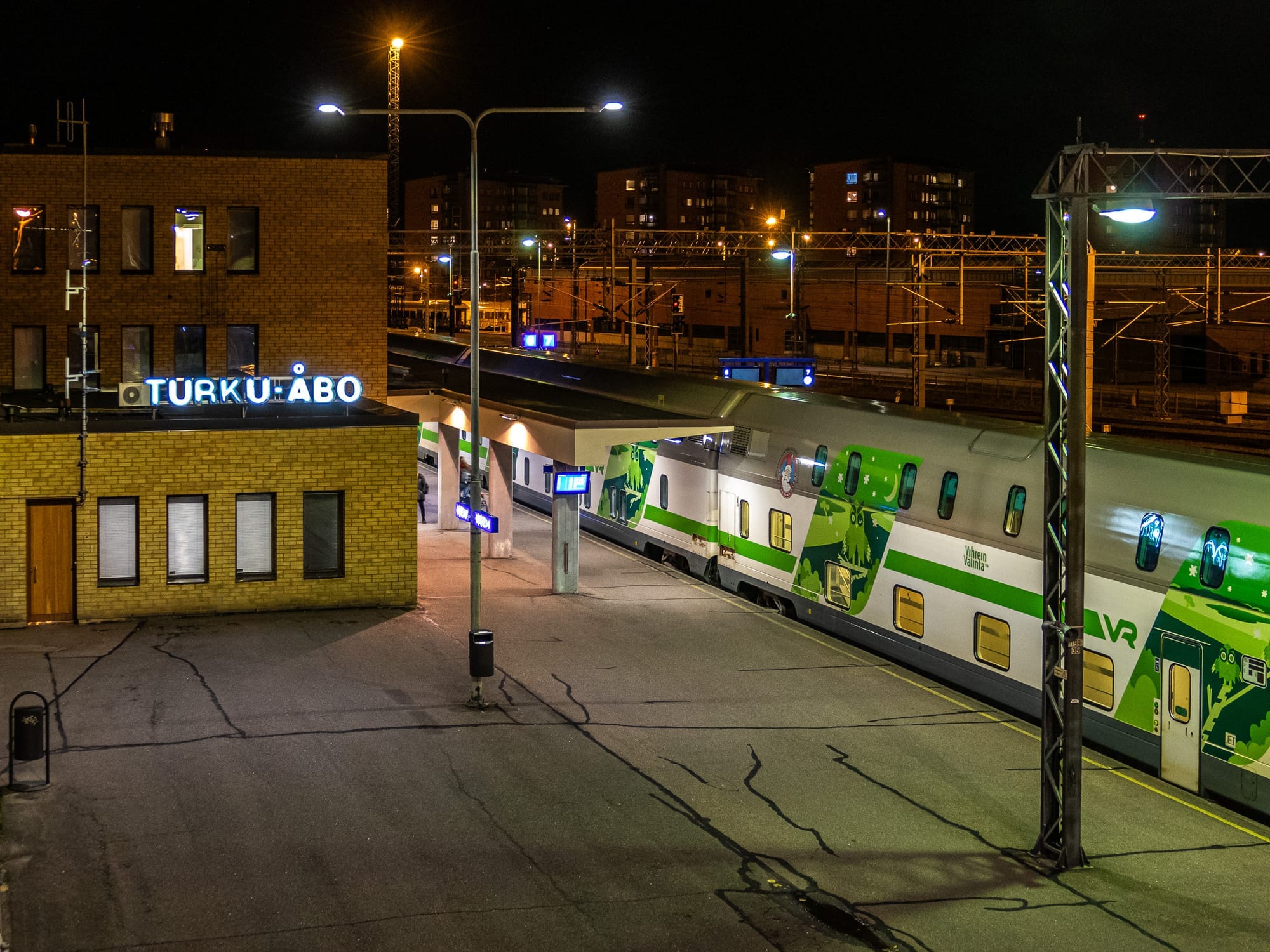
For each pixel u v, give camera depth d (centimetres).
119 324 3122
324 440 2600
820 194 17438
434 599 2808
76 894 1348
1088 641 1950
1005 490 2170
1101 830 1614
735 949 1252
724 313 11175
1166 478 1850
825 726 2002
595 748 1862
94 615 2495
